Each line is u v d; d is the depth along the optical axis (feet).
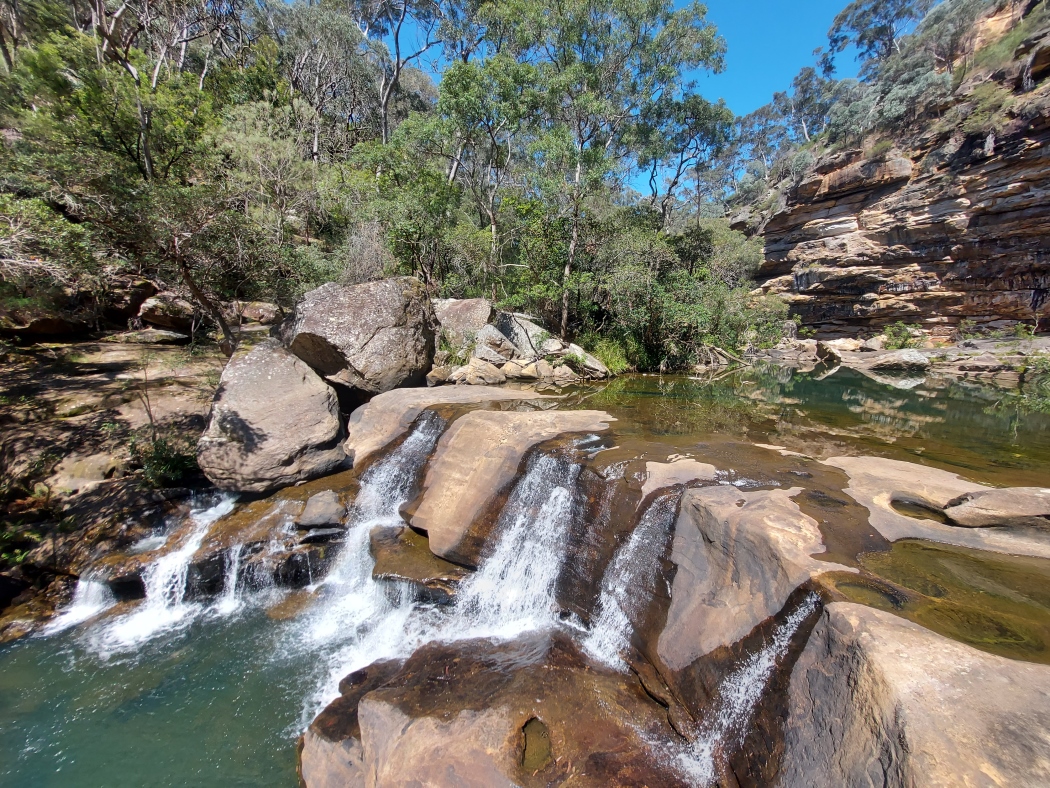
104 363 38.22
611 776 11.14
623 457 20.92
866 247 98.07
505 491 21.77
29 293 34.78
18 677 17.20
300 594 21.54
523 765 11.39
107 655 18.25
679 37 66.49
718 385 50.93
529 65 59.06
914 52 111.24
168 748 14.58
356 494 25.44
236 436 25.72
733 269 86.94
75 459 26.43
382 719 13.08
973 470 22.11
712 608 13.61
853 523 14.52
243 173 50.06
